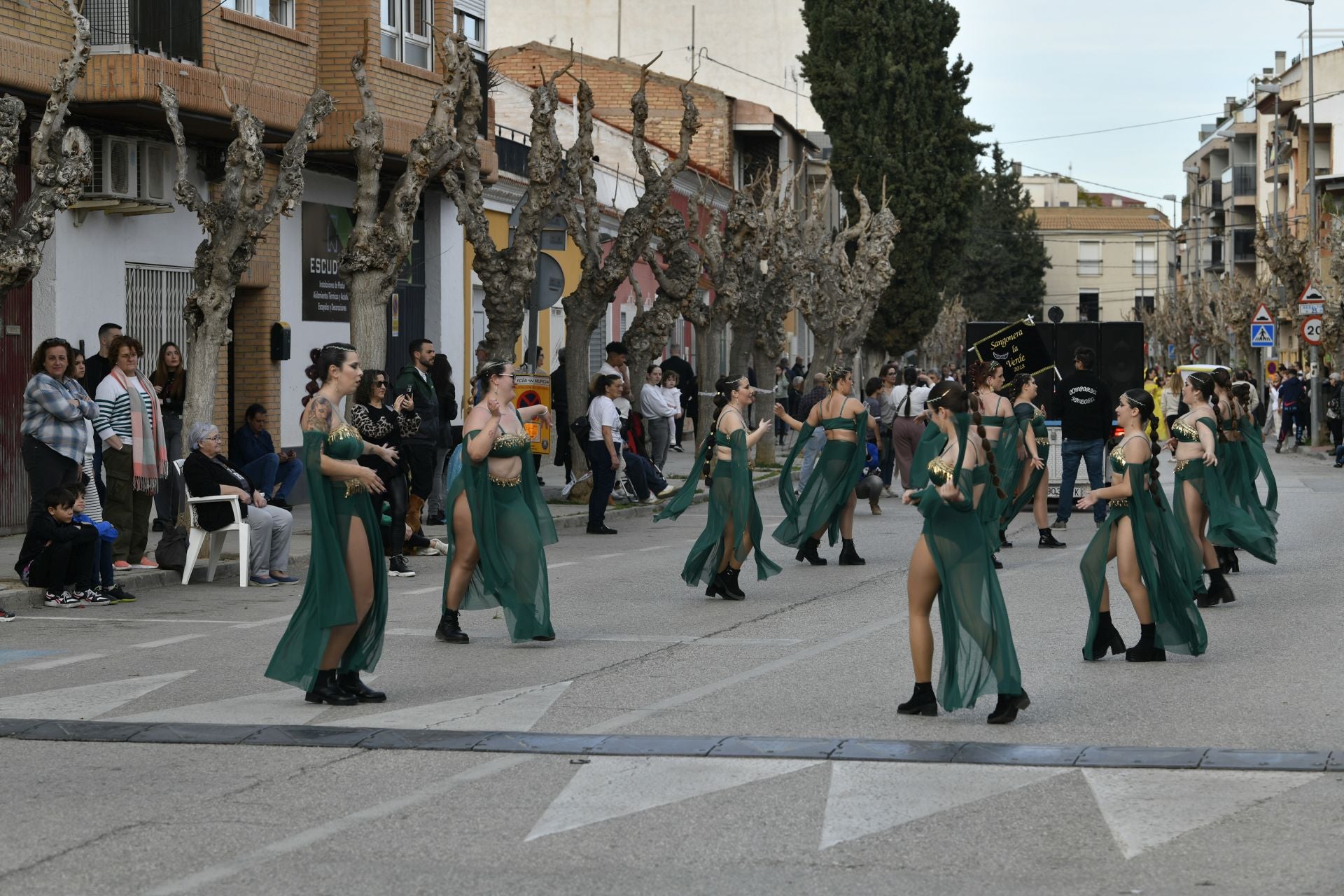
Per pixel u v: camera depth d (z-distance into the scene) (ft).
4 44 56.80
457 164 81.20
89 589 46.14
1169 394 122.42
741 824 22.54
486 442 37.58
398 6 83.56
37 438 46.44
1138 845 21.36
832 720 29.45
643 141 82.23
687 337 168.86
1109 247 486.79
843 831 22.13
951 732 28.30
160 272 68.59
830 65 188.75
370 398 52.42
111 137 62.90
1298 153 260.01
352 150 65.46
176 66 62.23
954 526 29.22
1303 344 167.02
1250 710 30.07
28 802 23.90
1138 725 28.78
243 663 36.04
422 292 92.79
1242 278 243.40
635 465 80.94
